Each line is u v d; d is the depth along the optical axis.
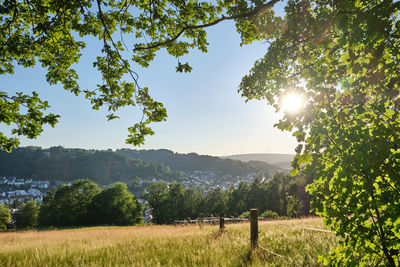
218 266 4.95
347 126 2.09
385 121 1.99
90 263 5.89
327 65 2.43
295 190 48.69
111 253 6.85
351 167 1.88
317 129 2.04
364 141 1.87
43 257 6.60
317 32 2.60
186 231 10.95
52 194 62.53
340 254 2.13
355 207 1.93
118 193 61.66
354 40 1.94
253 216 5.85
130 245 7.85
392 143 1.78
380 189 1.90
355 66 2.15
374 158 1.76
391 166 1.76
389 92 1.98
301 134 2.14
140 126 4.45
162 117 4.49
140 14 4.55
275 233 7.77
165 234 10.11
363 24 1.99
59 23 3.95
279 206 65.88
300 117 2.17
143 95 4.36
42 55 4.91
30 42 4.37
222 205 75.06
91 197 64.50
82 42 4.80
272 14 3.86
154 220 72.81
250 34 4.32
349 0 2.05
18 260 6.48
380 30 1.78
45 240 12.14
